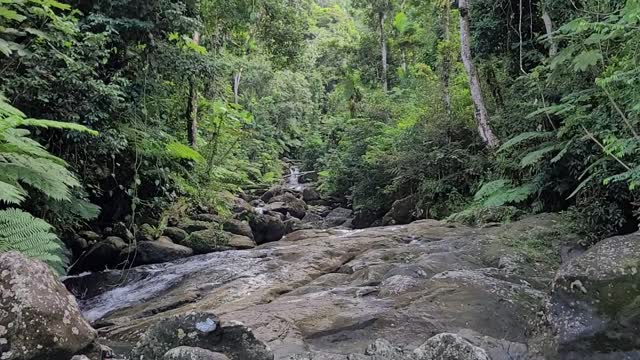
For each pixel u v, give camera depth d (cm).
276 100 2723
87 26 705
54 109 607
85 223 839
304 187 1997
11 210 353
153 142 809
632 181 456
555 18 823
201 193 1075
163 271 763
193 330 297
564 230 625
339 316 414
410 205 1196
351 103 1780
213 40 1194
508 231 673
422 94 1393
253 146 2181
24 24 603
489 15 1005
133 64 809
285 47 1298
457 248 640
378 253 659
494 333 377
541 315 357
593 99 607
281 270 662
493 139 937
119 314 574
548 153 711
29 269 264
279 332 386
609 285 318
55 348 250
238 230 1079
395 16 1902
